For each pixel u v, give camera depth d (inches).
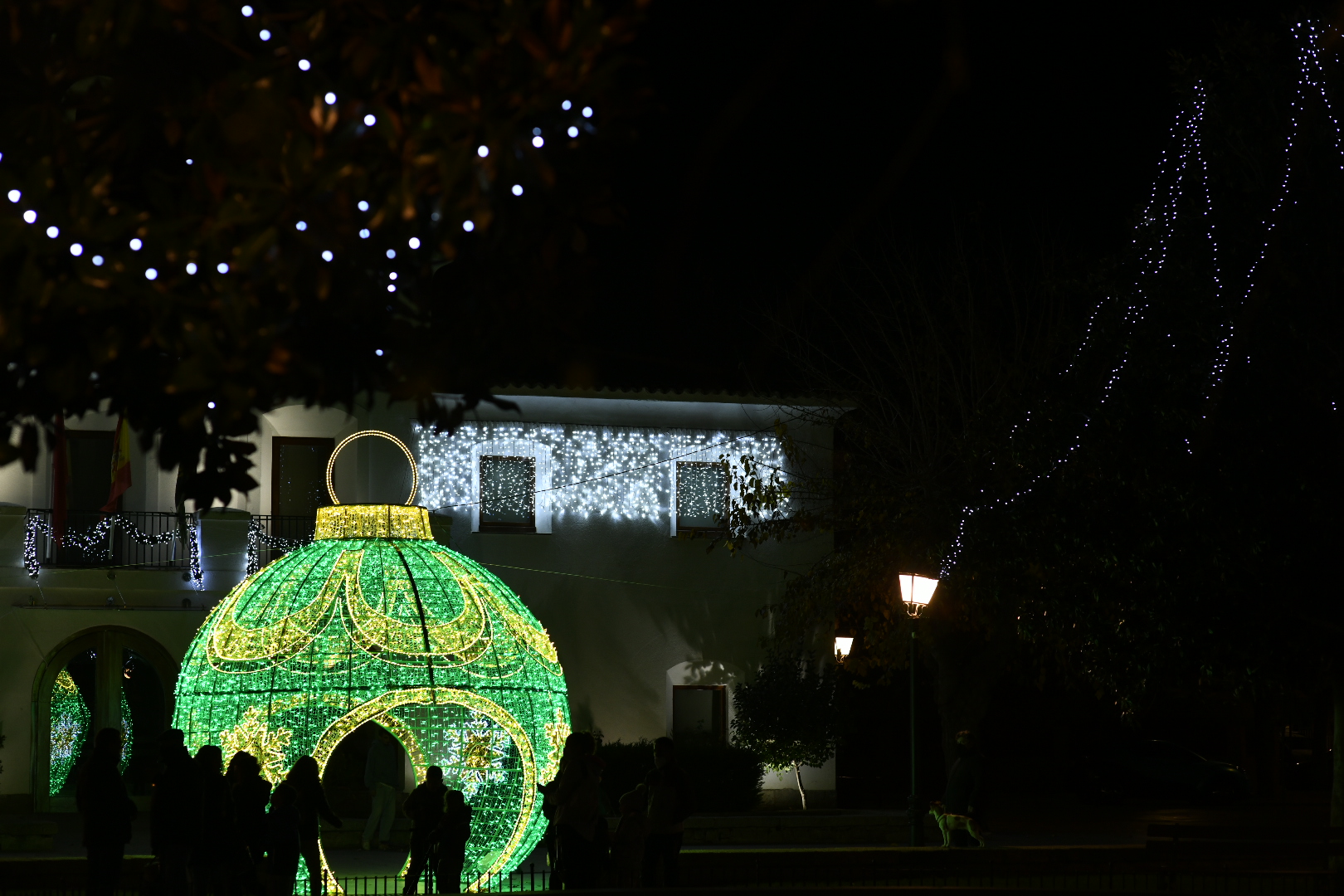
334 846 784.3
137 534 881.5
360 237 138.3
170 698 887.7
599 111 140.9
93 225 132.6
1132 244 567.2
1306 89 520.7
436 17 136.0
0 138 136.5
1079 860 542.9
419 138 129.7
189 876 459.2
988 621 850.8
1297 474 498.3
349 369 157.2
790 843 847.1
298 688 612.1
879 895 354.3
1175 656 530.6
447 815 543.8
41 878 506.3
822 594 915.4
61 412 161.2
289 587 633.0
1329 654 507.2
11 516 861.8
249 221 129.8
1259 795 1438.2
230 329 132.1
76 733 879.7
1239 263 523.2
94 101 146.7
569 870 480.1
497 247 156.6
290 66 134.8
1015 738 1614.2
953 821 657.6
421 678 613.6
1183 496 505.7
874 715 1502.2
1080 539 544.1
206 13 135.0
